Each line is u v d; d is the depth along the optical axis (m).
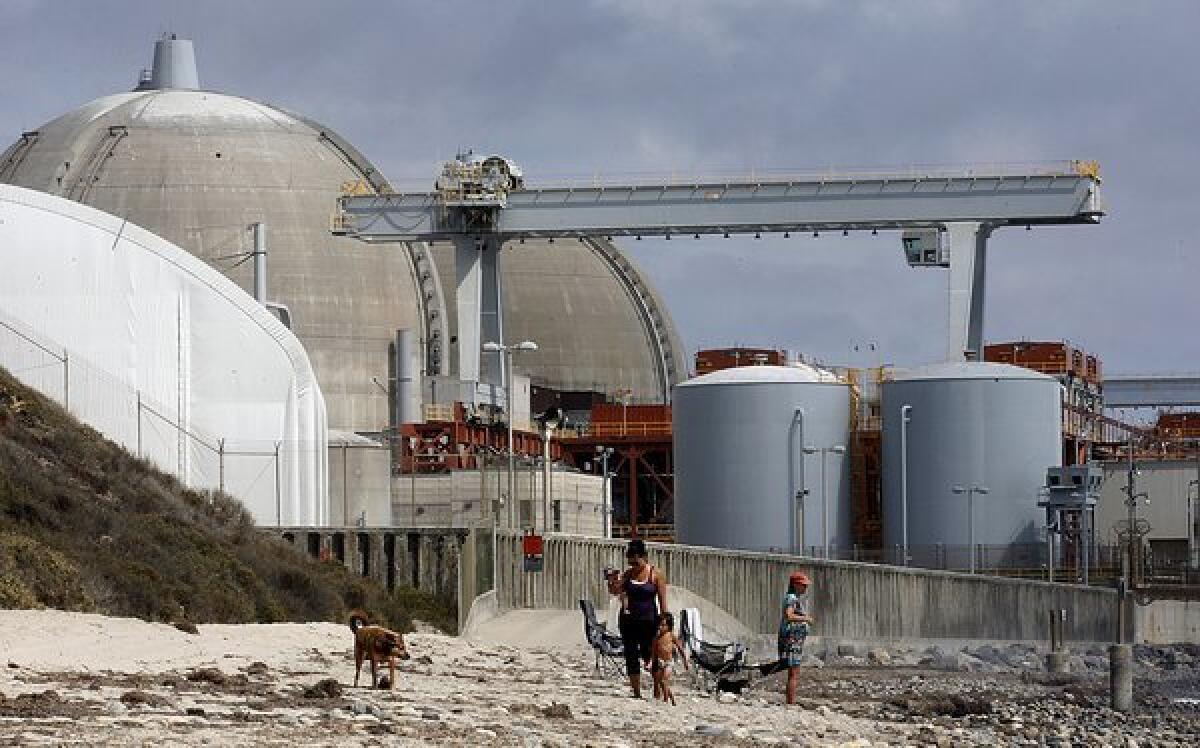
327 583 163.12
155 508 161.62
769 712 96.19
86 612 122.25
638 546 93.62
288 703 78.56
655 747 74.62
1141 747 112.62
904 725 104.12
